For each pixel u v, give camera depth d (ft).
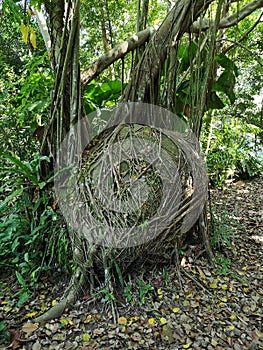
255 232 7.68
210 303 5.00
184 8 5.49
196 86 5.77
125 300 4.92
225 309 4.91
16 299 5.03
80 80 5.38
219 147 12.35
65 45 5.23
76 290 4.96
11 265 5.49
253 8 6.23
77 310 4.80
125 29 15.61
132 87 5.96
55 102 5.42
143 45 6.24
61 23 5.36
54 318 4.63
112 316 4.65
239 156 12.60
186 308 4.87
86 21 13.37
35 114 6.92
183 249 5.81
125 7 14.73
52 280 5.44
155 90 6.07
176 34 5.66
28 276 5.50
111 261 4.91
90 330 4.44
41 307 4.87
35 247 5.57
